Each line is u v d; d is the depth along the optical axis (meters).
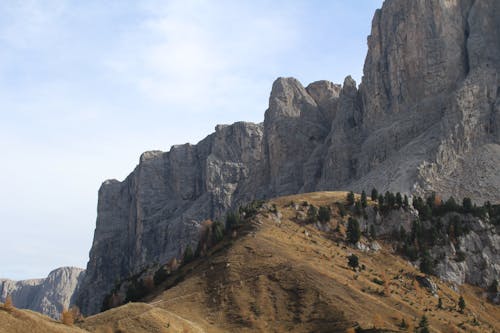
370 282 164.62
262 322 136.00
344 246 192.00
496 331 161.25
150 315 127.44
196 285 156.75
